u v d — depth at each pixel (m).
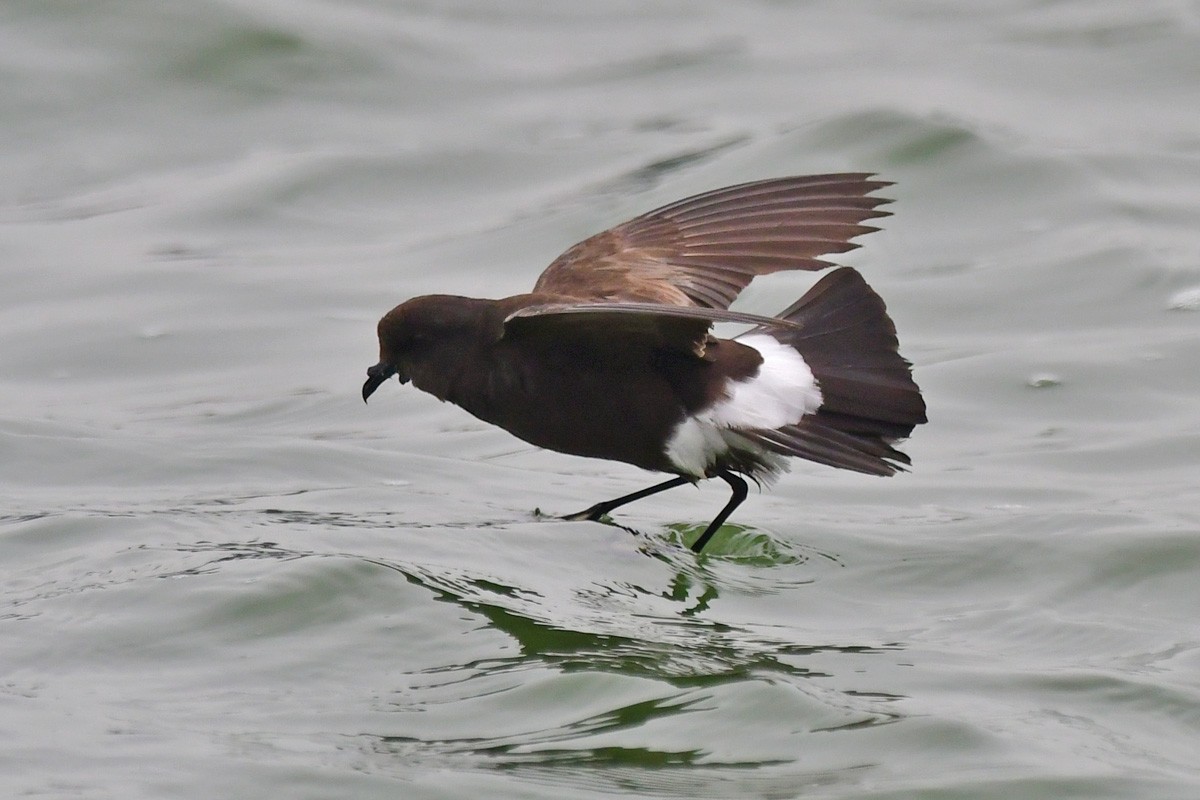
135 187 22.36
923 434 15.09
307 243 20.86
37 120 23.59
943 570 11.72
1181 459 14.16
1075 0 26.97
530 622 10.38
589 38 26.94
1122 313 17.69
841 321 11.02
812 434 10.64
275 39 25.08
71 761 8.47
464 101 24.58
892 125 21.62
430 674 9.66
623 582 11.36
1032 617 10.84
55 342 18.36
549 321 10.49
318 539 11.73
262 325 18.64
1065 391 15.80
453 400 11.36
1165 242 19.02
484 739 8.84
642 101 24.44
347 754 8.62
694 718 9.04
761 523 12.51
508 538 11.88
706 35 26.94
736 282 11.38
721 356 10.88
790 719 9.04
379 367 11.49
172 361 17.88
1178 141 21.77
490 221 21.16
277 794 8.16
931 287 18.47
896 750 8.71
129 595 10.65
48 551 11.72
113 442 14.82
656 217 11.85
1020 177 20.64
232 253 20.58
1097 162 20.92
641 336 10.65
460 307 11.23
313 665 9.76
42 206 21.97
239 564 11.05
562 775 8.41
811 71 24.94
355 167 22.48
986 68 24.42
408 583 10.77
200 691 9.42
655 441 10.99
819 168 21.09
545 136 23.42
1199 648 10.24
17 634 10.16
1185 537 11.86
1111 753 8.75
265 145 23.22
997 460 14.34
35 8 24.92
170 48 24.64
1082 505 12.97
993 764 8.54
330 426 16.03
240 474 14.07
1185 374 16.02
